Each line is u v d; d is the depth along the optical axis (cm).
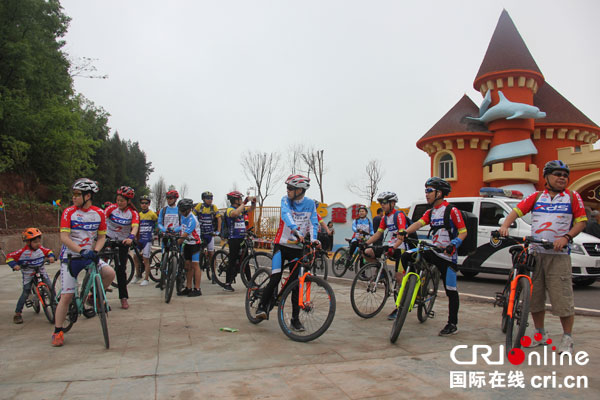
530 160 2003
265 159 4109
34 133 2402
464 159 2084
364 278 592
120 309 629
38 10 2286
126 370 357
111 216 646
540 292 434
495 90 2039
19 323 551
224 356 398
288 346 435
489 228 1002
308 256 481
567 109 2073
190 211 734
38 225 2270
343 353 412
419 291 528
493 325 541
